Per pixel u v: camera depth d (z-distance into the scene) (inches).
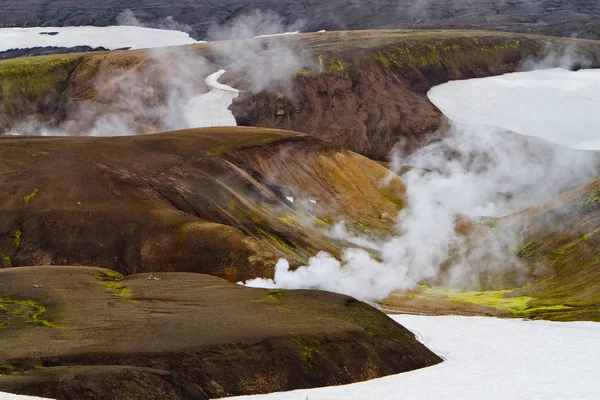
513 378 2546.8
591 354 2928.2
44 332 2389.3
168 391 2078.0
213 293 2866.6
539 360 2827.3
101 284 2920.8
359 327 2662.4
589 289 4023.1
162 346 2311.8
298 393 2301.9
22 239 4079.7
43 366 2156.7
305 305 2802.7
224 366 2313.0
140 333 2397.9
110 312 2583.7
